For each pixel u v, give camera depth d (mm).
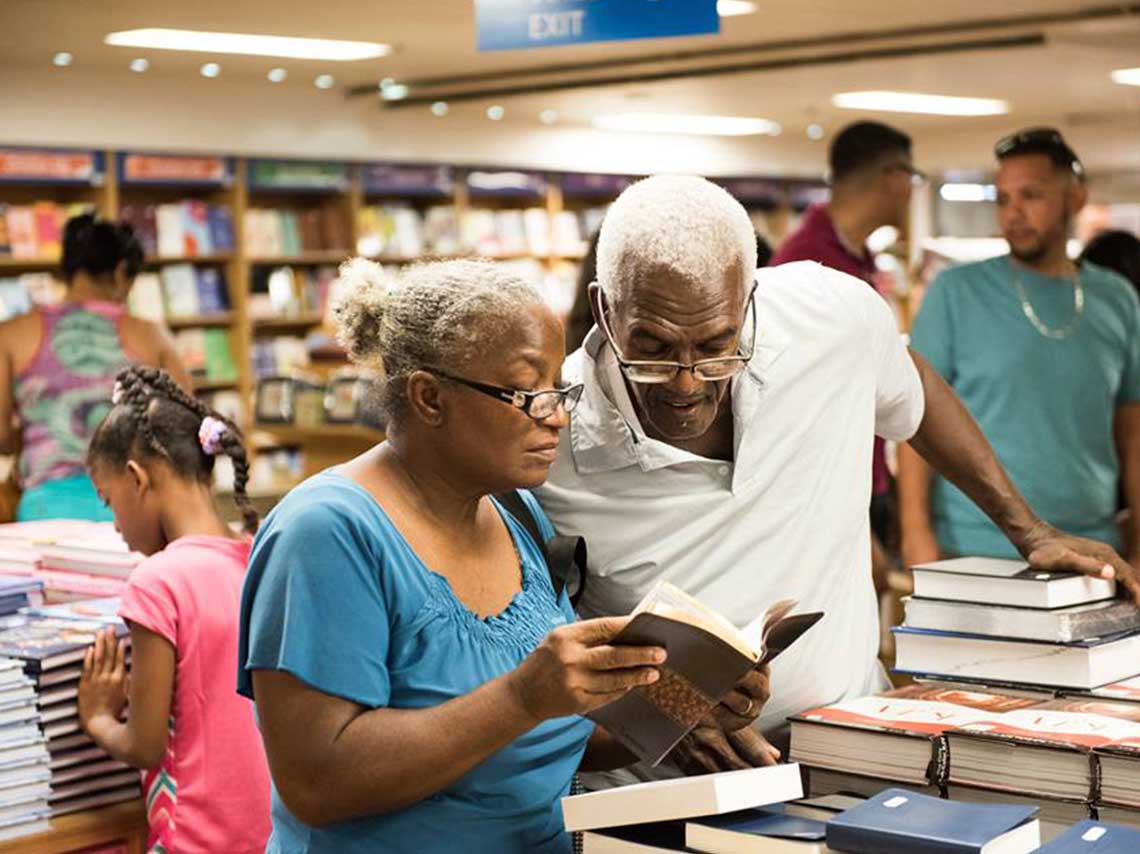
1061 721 2201
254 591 1895
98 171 9961
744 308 2154
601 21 4895
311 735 1817
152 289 10469
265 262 11086
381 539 1883
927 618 2557
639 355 2133
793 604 1954
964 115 12602
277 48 8703
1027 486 4148
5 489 5738
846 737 2234
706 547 2377
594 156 12953
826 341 2418
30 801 2973
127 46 8594
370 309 1993
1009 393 4152
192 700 2965
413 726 1795
